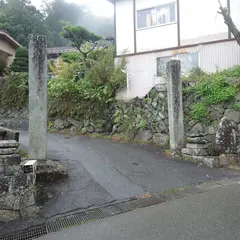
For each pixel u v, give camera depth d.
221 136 6.53
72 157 6.13
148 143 8.35
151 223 3.08
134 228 2.96
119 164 5.87
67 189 4.15
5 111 11.76
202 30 11.31
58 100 10.55
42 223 3.09
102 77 10.04
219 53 10.91
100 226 3.03
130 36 13.02
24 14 26.08
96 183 4.53
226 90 7.30
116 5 13.38
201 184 4.80
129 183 4.69
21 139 7.92
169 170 5.60
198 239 2.66
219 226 2.94
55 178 4.48
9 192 3.15
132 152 7.12
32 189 3.30
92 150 7.07
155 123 8.45
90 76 10.37
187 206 3.63
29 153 4.60
